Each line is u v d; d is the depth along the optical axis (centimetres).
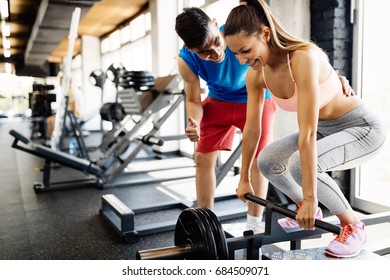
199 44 144
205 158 196
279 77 124
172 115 524
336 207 139
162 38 500
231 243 123
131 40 725
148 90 381
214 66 175
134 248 209
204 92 342
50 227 245
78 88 966
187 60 181
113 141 471
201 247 113
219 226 117
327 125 144
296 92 122
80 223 253
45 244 215
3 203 304
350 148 132
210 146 194
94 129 938
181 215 127
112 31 841
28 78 1767
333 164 131
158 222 255
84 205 297
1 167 473
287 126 285
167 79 371
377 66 255
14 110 1881
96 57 934
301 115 110
